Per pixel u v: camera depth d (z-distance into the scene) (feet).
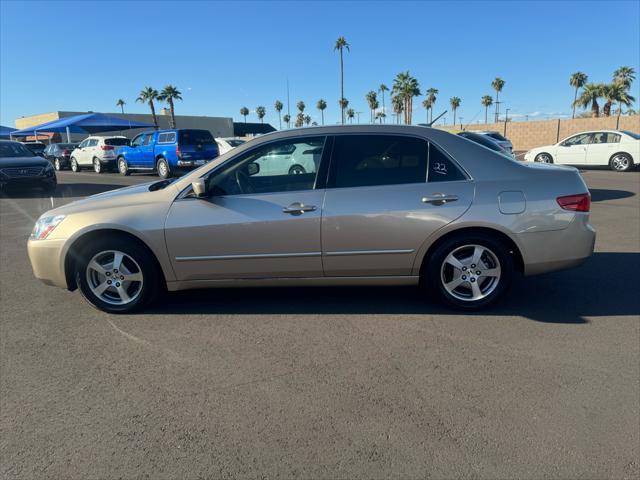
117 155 70.23
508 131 137.90
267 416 9.27
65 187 52.60
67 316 14.38
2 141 47.11
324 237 13.30
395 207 13.19
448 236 13.51
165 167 61.46
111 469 7.93
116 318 14.15
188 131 60.23
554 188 13.35
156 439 8.65
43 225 14.19
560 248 13.41
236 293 16.11
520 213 13.15
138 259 13.88
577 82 192.13
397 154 13.60
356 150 13.65
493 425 8.88
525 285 16.48
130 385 10.46
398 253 13.38
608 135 59.11
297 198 13.37
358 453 8.20
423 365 11.10
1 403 9.85
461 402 9.61
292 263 13.55
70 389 10.34
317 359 11.48
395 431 8.75
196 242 13.53
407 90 171.12
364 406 9.53
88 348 12.26
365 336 12.67
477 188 13.25
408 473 7.72
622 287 16.17
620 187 43.86
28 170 44.24
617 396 9.74
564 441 8.41
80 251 13.97
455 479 7.59
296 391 10.11
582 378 10.44
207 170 13.83
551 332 12.76
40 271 14.23
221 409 9.52
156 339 12.72
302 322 13.65
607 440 8.43
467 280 13.79
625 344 12.03
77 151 79.36
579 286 16.30
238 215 13.39
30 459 8.18
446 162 13.47
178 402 9.78
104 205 14.06
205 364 11.34
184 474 7.79
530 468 7.79
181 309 14.76
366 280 13.79
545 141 130.11
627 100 159.12
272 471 7.82
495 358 11.39
